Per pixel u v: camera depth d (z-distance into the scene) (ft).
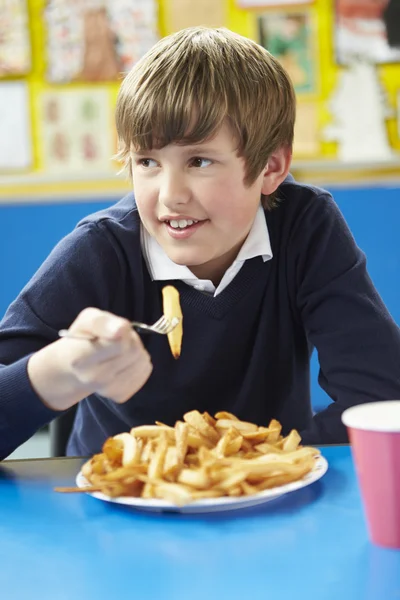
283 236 4.00
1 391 2.93
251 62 3.52
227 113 3.30
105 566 2.06
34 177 9.85
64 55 9.81
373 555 2.05
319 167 9.71
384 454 2.05
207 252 3.47
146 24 9.75
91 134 9.90
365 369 3.67
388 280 9.72
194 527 2.31
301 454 2.58
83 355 2.54
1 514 2.51
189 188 3.32
